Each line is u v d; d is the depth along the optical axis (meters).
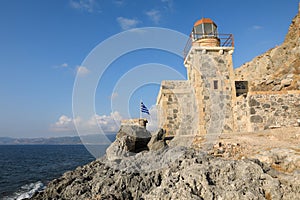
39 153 97.19
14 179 32.81
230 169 9.90
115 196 10.48
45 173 37.50
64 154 81.19
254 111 18.12
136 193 10.73
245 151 12.44
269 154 11.05
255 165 9.66
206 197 8.91
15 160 64.38
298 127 15.48
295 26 27.56
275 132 15.29
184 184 9.40
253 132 16.89
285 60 25.62
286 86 21.56
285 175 9.30
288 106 18.12
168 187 9.77
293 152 10.71
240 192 8.54
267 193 8.65
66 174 16.34
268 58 28.36
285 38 28.92
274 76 24.23
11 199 22.31
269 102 18.28
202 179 9.47
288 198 8.29
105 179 12.24
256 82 24.62
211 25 22.81
